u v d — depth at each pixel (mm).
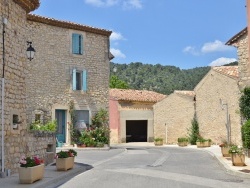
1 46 11516
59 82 24719
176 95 34062
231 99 28031
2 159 11180
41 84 23875
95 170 13508
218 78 29422
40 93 23781
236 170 12648
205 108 30766
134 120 37750
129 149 26188
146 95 38938
